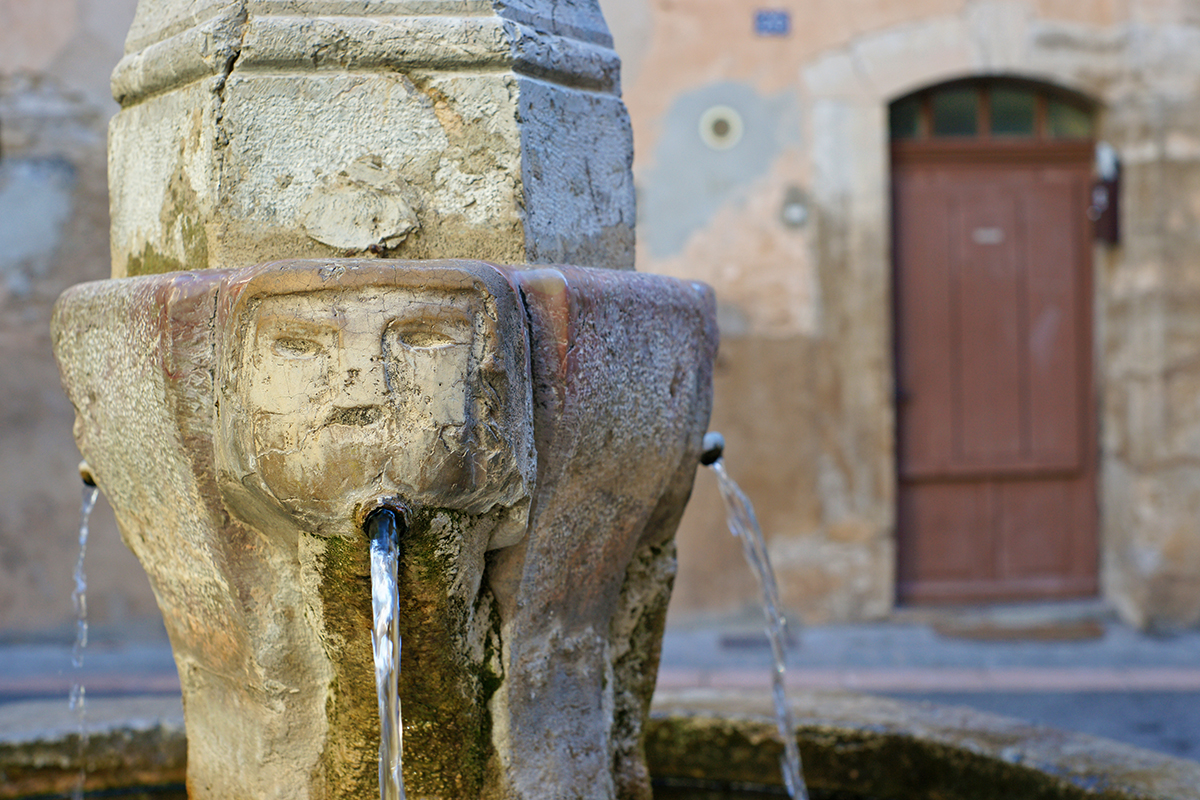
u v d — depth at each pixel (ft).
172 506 5.45
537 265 5.12
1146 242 18.63
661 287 5.86
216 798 5.99
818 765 8.24
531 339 4.90
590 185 5.95
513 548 5.24
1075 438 20.04
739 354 19.21
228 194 5.23
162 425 5.11
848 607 19.39
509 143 5.35
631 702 6.52
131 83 5.98
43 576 19.30
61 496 19.33
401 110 5.32
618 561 5.96
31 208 19.31
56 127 19.34
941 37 18.86
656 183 19.13
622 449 5.57
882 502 19.30
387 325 4.39
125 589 19.36
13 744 8.20
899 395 19.84
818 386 19.22
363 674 5.30
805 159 19.10
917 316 19.83
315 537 4.89
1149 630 18.72
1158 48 18.47
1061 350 19.94
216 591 5.47
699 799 8.52
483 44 5.34
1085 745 7.50
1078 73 18.88
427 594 4.89
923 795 7.87
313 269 4.39
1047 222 19.83
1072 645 18.06
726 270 19.20
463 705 5.35
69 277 19.42
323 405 4.38
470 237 5.36
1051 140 19.69
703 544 19.36
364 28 5.28
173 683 16.84
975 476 20.03
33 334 19.30
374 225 5.27
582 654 5.91
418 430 4.41
